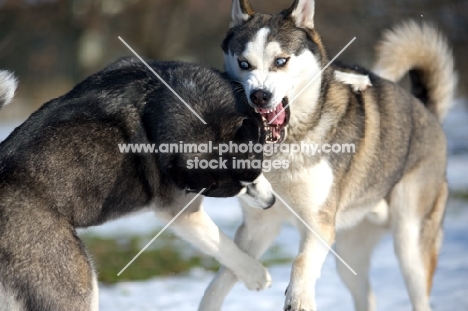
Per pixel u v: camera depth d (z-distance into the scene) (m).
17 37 22.23
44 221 5.40
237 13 6.82
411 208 7.66
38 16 20.88
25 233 5.32
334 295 8.62
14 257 5.30
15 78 5.94
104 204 5.78
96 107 5.84
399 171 7.46
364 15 22.64
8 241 5.29
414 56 8.23
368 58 22.08
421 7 22.86
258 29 6.50
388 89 7.48
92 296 5.57
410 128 7.54
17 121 25.38
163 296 8.63
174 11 24.12
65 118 5.71
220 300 6.69
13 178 5.43
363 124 6.98
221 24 25.70
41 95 27.81
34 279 5.33
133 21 24.55
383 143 7.19
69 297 5.45
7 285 5.31
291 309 6.16
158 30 24.77
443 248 10.53
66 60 30.30
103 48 25.20
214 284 6.68
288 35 6.48
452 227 12.03
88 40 24.56
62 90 28.11
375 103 7.23
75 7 22.53
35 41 29.44
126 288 9.08
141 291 8.91
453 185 16.03
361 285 7.84
